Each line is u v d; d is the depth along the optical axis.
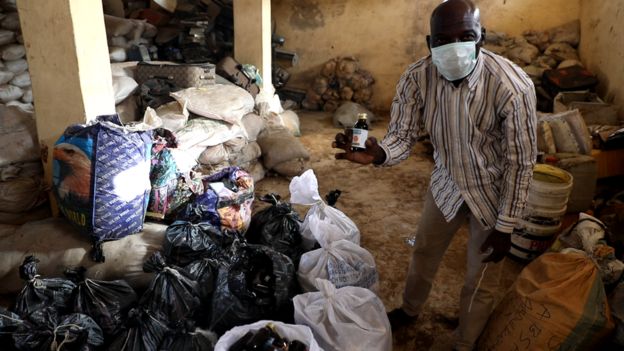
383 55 6.91
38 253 1.94
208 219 2.22
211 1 5.76
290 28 7.23
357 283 1.84
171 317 1.62
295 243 2.21
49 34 2.13
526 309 1.54
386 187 3.80
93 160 1.83
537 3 5.92
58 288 1.67
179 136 2.89
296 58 7.19
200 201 2.25
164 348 1.49
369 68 7.04
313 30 7.12
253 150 3.64
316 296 1.56
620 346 1.54
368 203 3.44
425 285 1.86
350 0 6.80
